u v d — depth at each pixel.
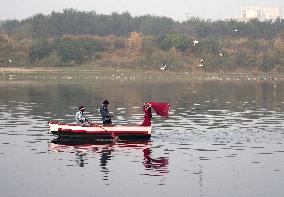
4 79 102.69
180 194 24.28
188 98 68.06
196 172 28.14
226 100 65.88
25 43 147.12
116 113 51.84
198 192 24.59
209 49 138.00
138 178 26.92
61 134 37.28
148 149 34.22
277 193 24.41
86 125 37.41
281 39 155.50
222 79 111.38
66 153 32.91
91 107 56.75
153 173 27.89
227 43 144.88
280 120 47.28
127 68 134.00
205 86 90.50
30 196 23.89
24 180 26.47
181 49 140.00
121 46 148.62
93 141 37.25
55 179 26.66
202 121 46.53
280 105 60.34
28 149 33.97
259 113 52.53
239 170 28.55
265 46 145.25
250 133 40.16
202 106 58.59
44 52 139.50
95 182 26.12
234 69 131.62
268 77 119.12
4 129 41.47
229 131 41.03
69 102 61.69
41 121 45.91
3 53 138.50
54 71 125.81
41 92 75.19
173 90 80.94
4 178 26.81
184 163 30.14
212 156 31.95
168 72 127.75
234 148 34.34
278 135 39.25
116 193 24.38
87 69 131.38
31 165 29.59
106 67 135.25
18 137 38.06
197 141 36.88
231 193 24.44
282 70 131.38
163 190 24.86
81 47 143.62
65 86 87.06
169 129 42.06
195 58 135.50
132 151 33.59
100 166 29.45
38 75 115.12
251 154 32.47
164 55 136.88
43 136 38.62
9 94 71.50
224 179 26.75
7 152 32.97
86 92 75.81
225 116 50.03
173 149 34.19
